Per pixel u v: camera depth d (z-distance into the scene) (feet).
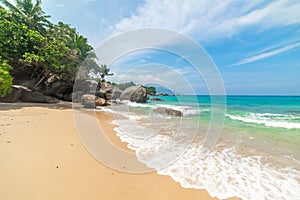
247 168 9.48
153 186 7.25
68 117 22.20
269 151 12.46
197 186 7.45
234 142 14.82
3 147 9.55
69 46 58.54
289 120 27.91
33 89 41.37
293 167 9.69
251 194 6.98
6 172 7.04
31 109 25.49
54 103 37.22
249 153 11.99
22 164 7.88
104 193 6.43
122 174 8.13
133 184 7.30
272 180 8.18
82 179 7.24
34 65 41.55
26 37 39.99
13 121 16.40
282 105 58.70
